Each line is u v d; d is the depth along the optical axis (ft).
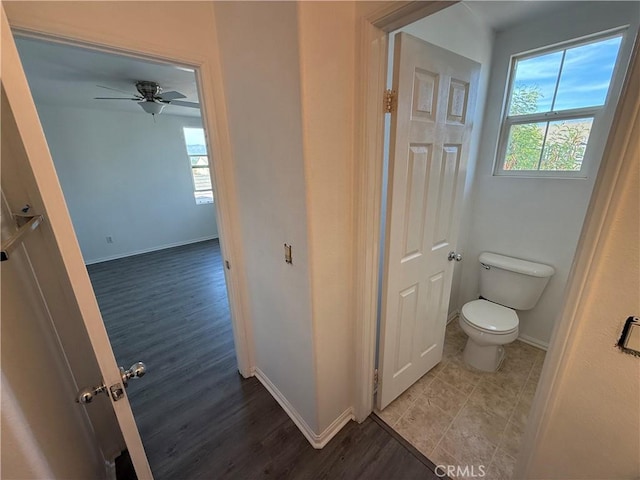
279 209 4.16
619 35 5.19
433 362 6.60
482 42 6.15
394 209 4.23
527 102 6.52
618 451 2.48
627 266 2.10
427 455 4.83
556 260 6.57
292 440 5.13
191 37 4.18
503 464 4.67
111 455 4.86
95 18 3.38
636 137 1.89
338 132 3.64
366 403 5.32
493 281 7.26
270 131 3.86
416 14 3.01
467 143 5.25
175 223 17.80
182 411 5.80
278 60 3.35
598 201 2.13
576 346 2.47
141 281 12.46
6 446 2.10
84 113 13.96
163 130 16.43
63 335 3.85
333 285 4.28
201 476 4.61
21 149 3.06
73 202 14.26
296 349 4.82
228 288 6.01
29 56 7.09
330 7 3.15
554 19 5.72
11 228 2.92
